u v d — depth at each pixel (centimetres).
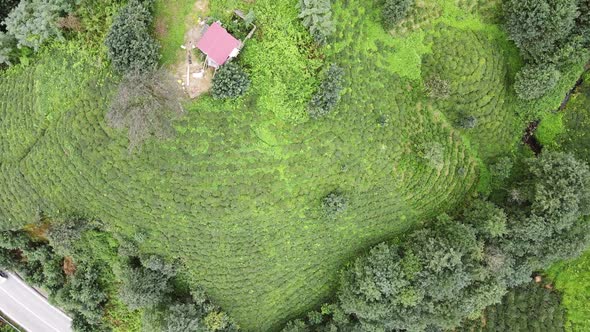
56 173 4203
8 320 5303
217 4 3816
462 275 4175
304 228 4378
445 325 4347
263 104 3931
